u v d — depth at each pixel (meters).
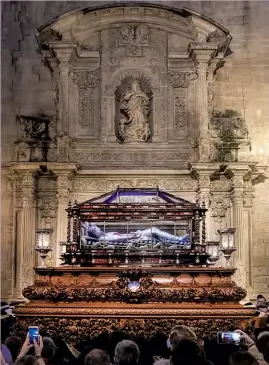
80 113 24.36
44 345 9.62
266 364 8.66
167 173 23.30
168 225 14.61
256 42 25.38
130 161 23.92
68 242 14.49
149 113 24.59
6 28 25.22
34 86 24.92
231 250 16.09
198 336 12.14
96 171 23.22
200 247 14.37
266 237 24.11
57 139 23.20
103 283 12.64
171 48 24.56
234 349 10.42
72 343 12.15
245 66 25.22
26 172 22.83
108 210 14.57
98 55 24.42
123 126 24.28
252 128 24.83
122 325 12.18
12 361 9.22
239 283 22.31
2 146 24.31
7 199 23.75
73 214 14.55
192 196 23.55
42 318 12.21
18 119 24.23
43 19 25.39
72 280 12.73
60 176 22.84
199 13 24.00
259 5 25.58
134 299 12.42
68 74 23.80
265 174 24.41
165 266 13.29
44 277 12.81
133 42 24.52
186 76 24.53
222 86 25.08
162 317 12.20
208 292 12.38
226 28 25.45
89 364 7.50
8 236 23.70
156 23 24.50
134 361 8.12
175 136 24.30
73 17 23.52
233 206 23.23
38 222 23.50
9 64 25.03
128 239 14.46
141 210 14.59
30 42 25.22
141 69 24.47
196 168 22.75
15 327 12.23
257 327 14.43
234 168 22.83
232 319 12.20
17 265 23.22
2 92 24.78
